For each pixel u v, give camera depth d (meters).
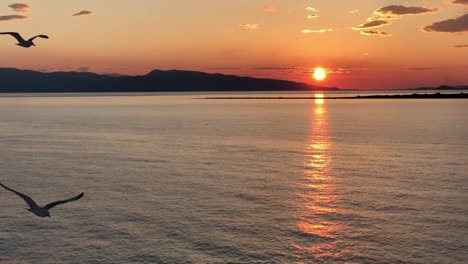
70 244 35.19
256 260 32.41
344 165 66.00
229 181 55.84
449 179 54.91
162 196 48.59
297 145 89.06
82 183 54.78
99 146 88.25
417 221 39.47
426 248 33.72
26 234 37.41
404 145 86.44
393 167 63.53
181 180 56.34
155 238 36.28
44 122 150.88
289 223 39.81
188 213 42.53
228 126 134.12
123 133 113.44
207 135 108.12
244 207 44.50
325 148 84.31
